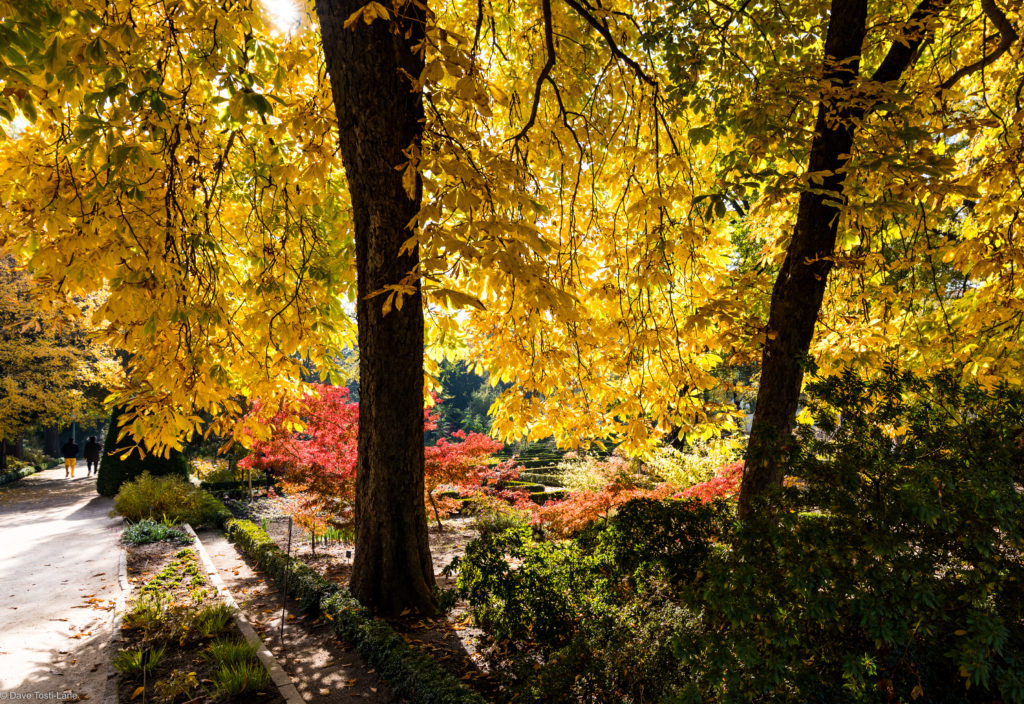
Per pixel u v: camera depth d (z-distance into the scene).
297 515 8.70
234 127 5.38
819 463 2.96
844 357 4.57
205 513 11.23
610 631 3.71
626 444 6.51
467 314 7.46
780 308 4.97
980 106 7.09
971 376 4.86
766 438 3.13
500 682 4.11
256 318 5.50
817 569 2.59
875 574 2.54
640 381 6.46
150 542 8.91
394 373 5.41
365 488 5.66
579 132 6.71
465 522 10.91
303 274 6.44
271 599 6.49
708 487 7.39
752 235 7.67
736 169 5.03
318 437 8.98
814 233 4.83
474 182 3.25
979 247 5.52
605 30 4.98
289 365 5.92
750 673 2.70
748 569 2.76
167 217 4.66
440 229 3.00
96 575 7.13
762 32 5.49
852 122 4.43
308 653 4.93
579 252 6.90
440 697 3.71
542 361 6.67
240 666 4.29
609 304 6.36
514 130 5.93
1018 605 2.53
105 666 4.54
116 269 4.57
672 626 3.50
